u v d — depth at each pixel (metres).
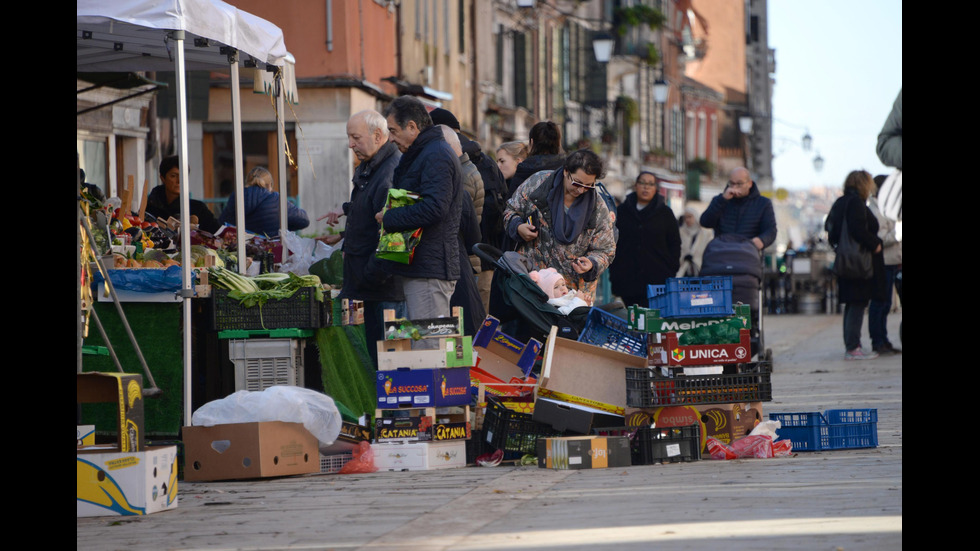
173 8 18.11
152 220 24.39
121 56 23.27
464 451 17.58
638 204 30.59
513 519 12.64
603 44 78.81
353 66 50.34
